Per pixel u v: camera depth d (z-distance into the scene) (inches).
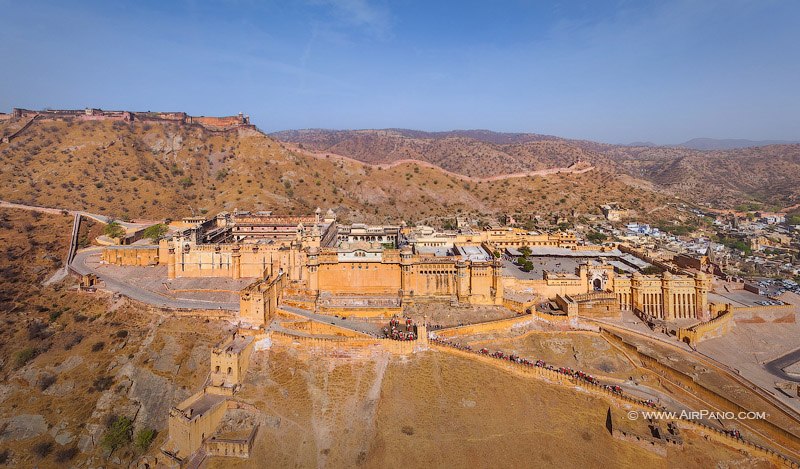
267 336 4092.0
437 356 3998.5
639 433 3272.6
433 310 4827.8
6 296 5487.2
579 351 4256.9
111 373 4276.6
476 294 5009.8
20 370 4407.0
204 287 5324.8
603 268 5260.8
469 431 3341.5
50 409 4047.7
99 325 4847.4
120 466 3617.1
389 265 5132.9
